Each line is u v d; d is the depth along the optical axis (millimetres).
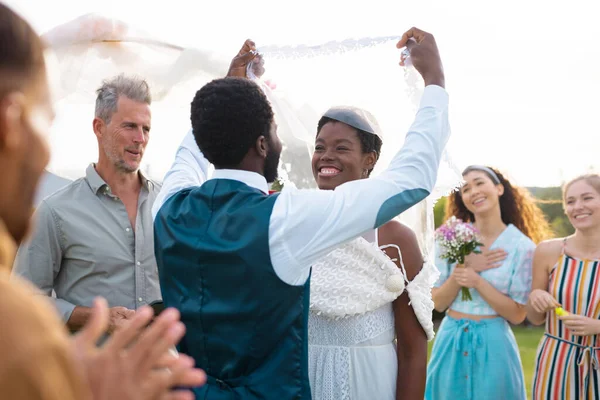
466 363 4188
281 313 1744
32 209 855
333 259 2176
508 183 4633
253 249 1727
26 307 723
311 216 1742
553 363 3961
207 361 1792
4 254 803
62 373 727
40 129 842
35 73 854
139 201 2863
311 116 2455
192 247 1792
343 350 2176
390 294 2152
